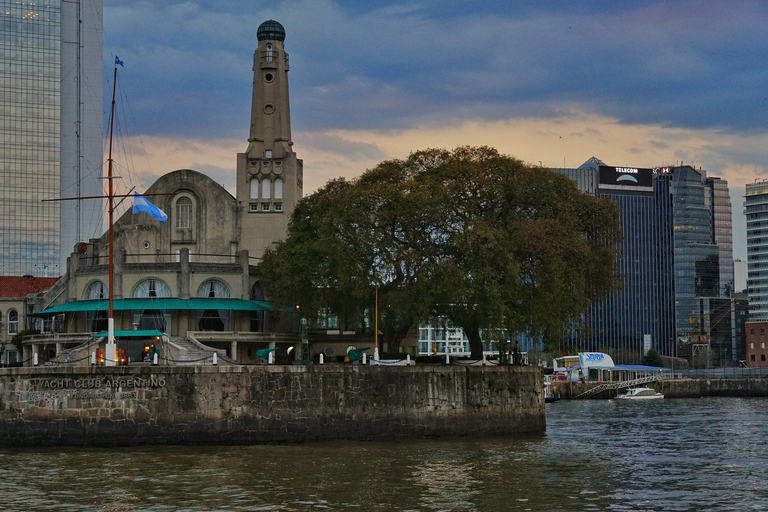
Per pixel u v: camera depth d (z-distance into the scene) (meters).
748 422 107.12
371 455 64.25
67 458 60.94
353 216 88.81
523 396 83.19
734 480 56.88
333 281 92.44
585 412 130.75
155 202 120.00
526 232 85.00
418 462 61.66
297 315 110.81
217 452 63.75
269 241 122.94
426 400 74.88
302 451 65.00
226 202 121.06
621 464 63.53
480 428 78.44
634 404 158.88
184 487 51.81
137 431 65.56
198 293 106.88
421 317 85.00
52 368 65.75
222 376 67.06
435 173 92.81
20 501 48.09
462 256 85.75
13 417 65.62
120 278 105.88
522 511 46.81
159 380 66.06
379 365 74.25
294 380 69.06
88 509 46.34
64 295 115.81
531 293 85.81
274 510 46.44
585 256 89.62
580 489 53.03
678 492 52.47
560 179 94.00
